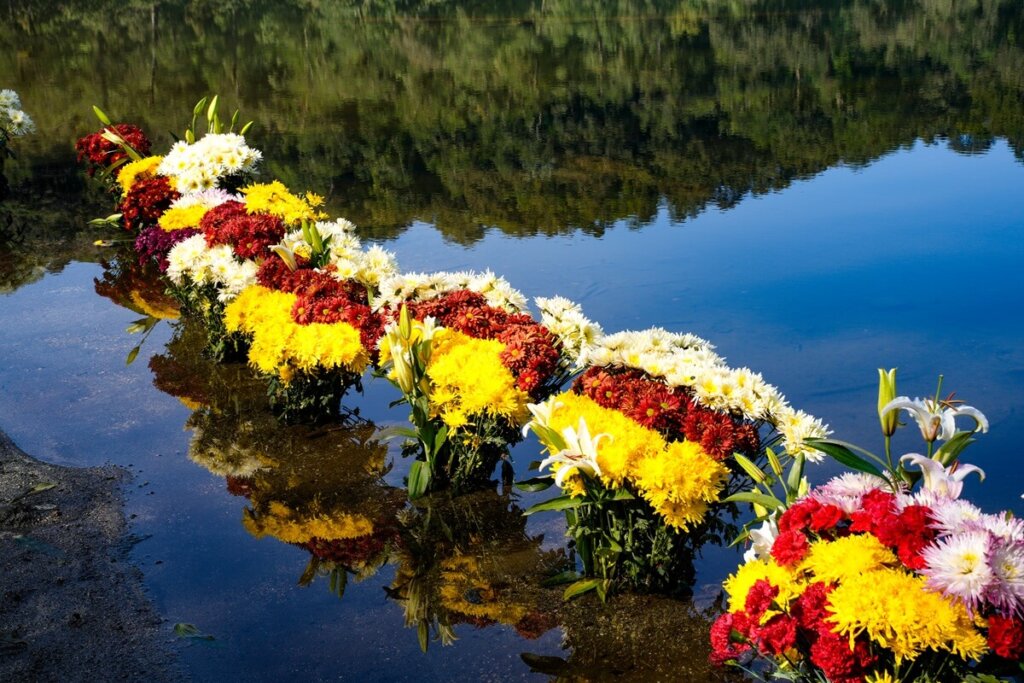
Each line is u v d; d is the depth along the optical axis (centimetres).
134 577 386
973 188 980
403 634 354
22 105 1584
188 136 862
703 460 359
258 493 453
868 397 525
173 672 331
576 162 1172
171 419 529
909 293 680
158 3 3688
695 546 399
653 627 355
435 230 880
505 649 345
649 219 902
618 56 2317
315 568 396
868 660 256
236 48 2569
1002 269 723
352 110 1591
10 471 468
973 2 3055
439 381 431
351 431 514
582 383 413
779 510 328
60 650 340
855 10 3064
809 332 615
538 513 439
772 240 821
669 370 399
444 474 462
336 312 504
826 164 1122
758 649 296
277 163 1176
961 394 526
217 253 591
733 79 1881
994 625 247
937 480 292
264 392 562
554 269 756
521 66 2167
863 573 260
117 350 627
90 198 1014
